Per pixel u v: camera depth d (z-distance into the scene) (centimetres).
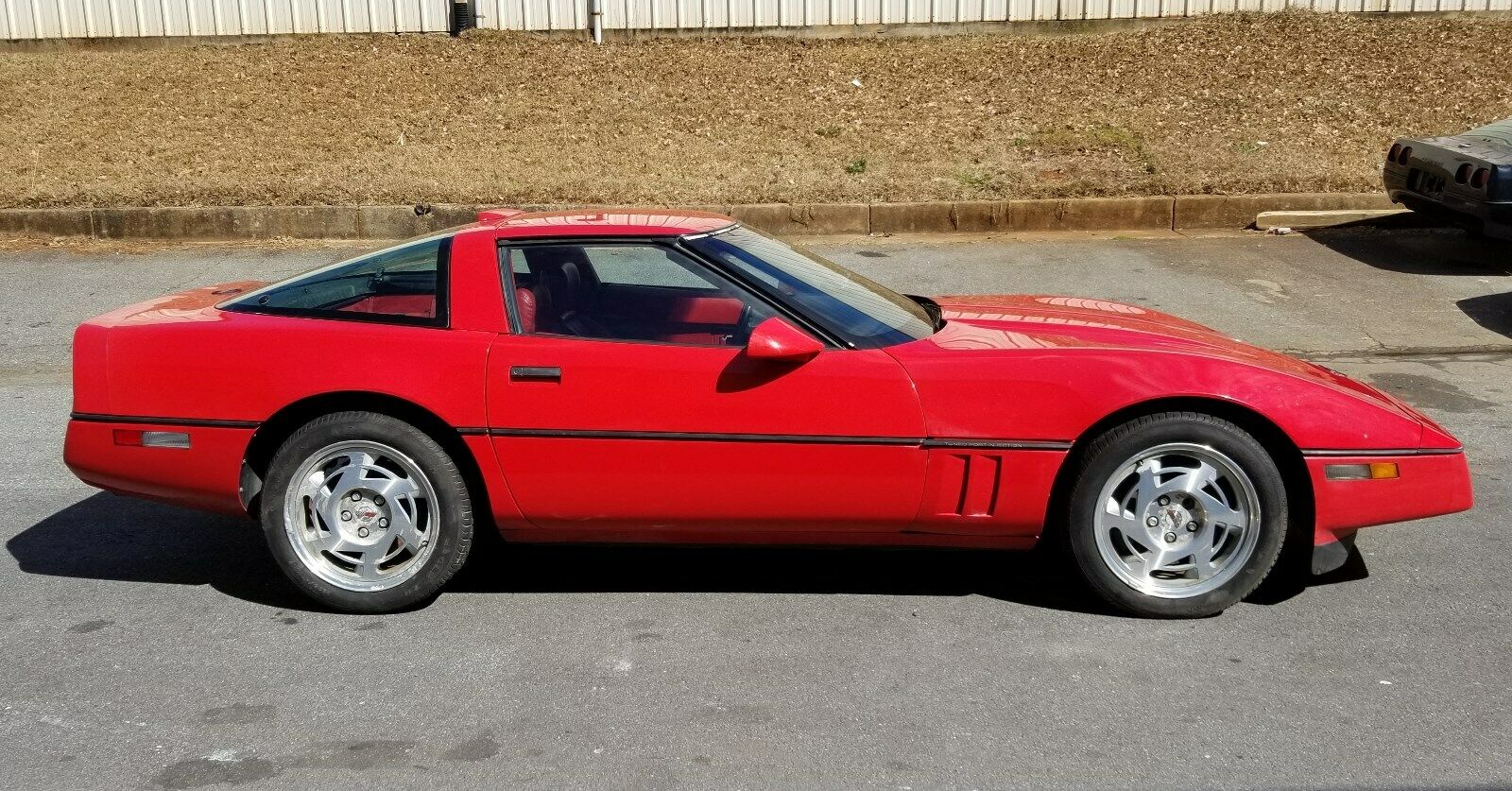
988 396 405
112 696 377
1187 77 1416
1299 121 1309
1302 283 948
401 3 1562
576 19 1559
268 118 1380
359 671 391
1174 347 430
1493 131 1026
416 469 420
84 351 438
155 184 1206
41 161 1279
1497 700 362
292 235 1148
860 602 439
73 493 572
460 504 423
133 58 1551
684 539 430
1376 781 320
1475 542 487
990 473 409
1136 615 421
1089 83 1416
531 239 436
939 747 340
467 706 368
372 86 1452
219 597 452
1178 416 404
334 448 421
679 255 432
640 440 411
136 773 332
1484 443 613
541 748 343
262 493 429
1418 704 360
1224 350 437
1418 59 1427
